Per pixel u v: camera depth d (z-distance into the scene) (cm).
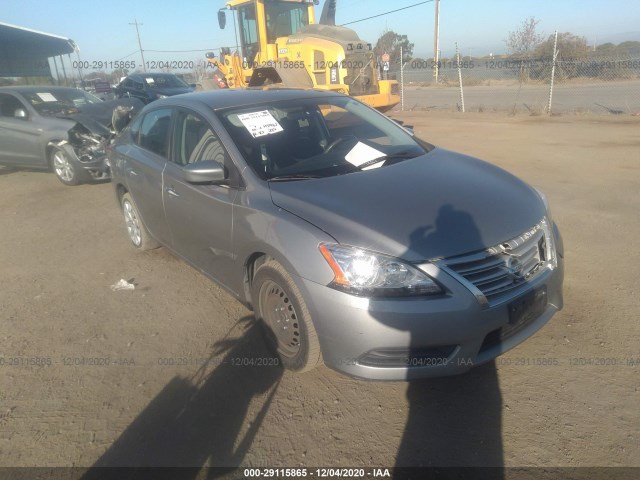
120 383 314
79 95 968
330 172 340
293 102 407
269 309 317
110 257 518
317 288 267
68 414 289
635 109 1373
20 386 315
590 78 2188
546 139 1003
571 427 259
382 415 277
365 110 445
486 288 262
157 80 1700
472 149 934
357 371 268
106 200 739
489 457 245
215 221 347
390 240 261
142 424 279
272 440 263
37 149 844
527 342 329
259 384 307
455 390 292
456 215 281
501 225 279
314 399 292
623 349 317
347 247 263
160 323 383
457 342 257
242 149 343
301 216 286
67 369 330
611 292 383
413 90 2533
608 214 552
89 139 813
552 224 324
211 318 386
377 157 364
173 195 396
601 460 239
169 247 449
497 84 2506
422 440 258
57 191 811
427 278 253
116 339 363
